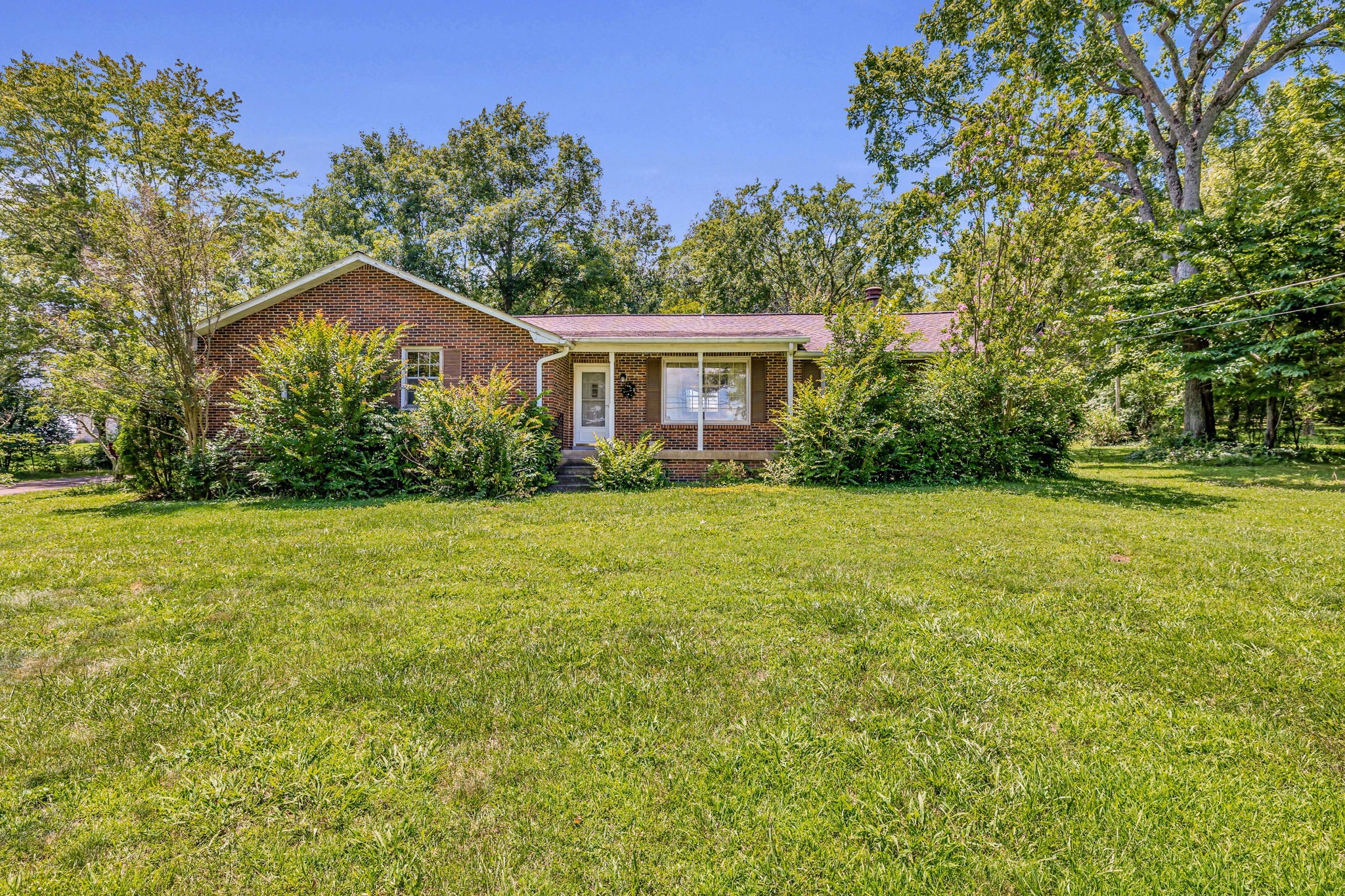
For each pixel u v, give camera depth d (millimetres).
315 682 3244
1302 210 14141
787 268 35031
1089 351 15898
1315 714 2855
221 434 11070
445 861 2041
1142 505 8516
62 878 1968
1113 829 2139
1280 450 15727
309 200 30391
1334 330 13938
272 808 2291
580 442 14977
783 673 3318
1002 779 2414
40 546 6328
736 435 14617
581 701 3051
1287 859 1986
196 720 2885
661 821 2221
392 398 12297
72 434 21922
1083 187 11500
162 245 10461
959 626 3910
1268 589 4625
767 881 1950
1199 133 17594
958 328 12805
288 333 10375
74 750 2648
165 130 12188
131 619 4211
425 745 2680
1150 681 3188
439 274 27984
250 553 5965
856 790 2373
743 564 5516
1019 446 11211
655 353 14648
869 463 10773
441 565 5543
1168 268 16125
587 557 5754
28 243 14211
